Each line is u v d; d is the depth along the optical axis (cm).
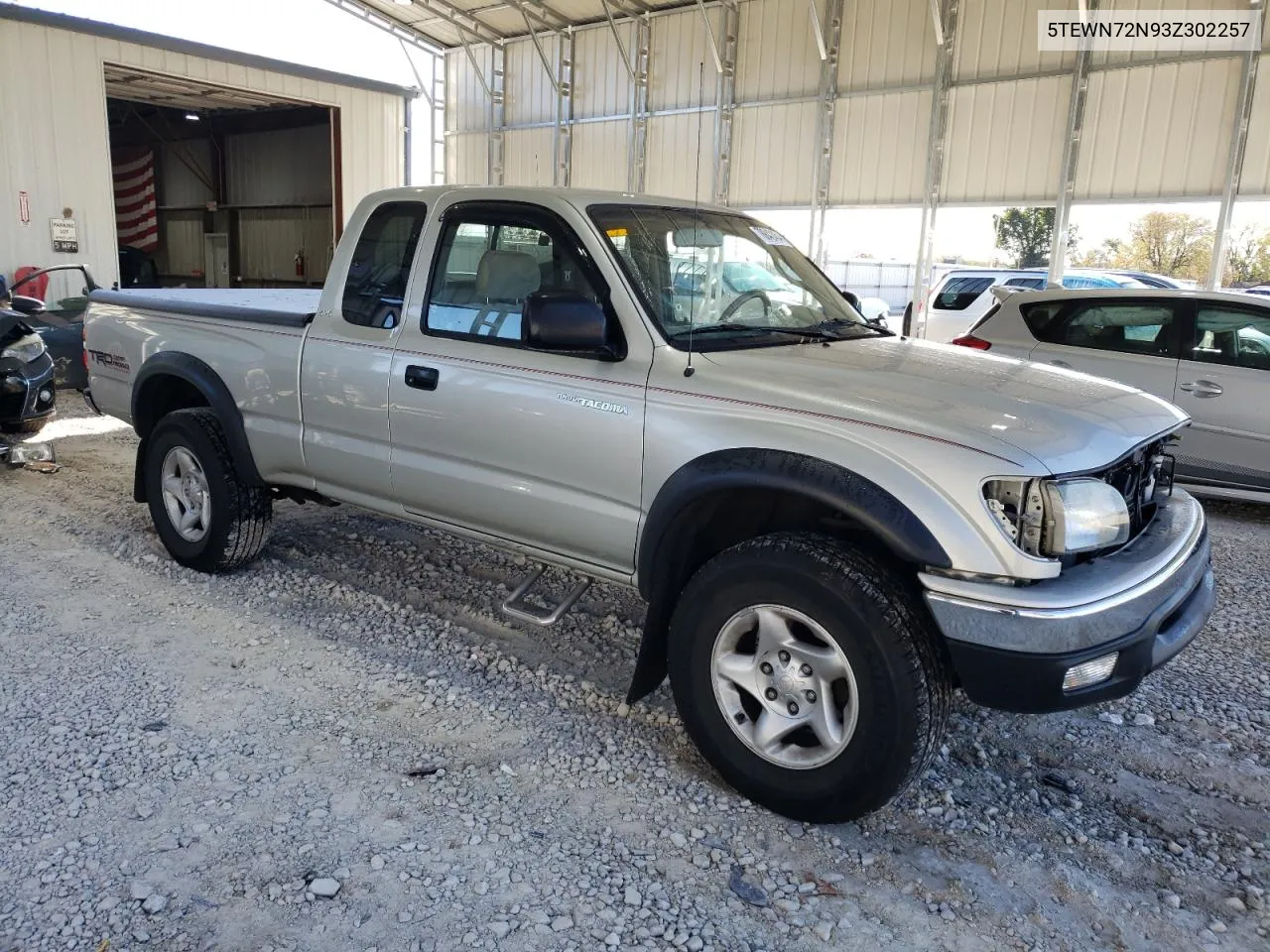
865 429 264
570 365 323
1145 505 311
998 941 236
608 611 441
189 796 282
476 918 237
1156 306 676
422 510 383
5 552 494
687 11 1534
